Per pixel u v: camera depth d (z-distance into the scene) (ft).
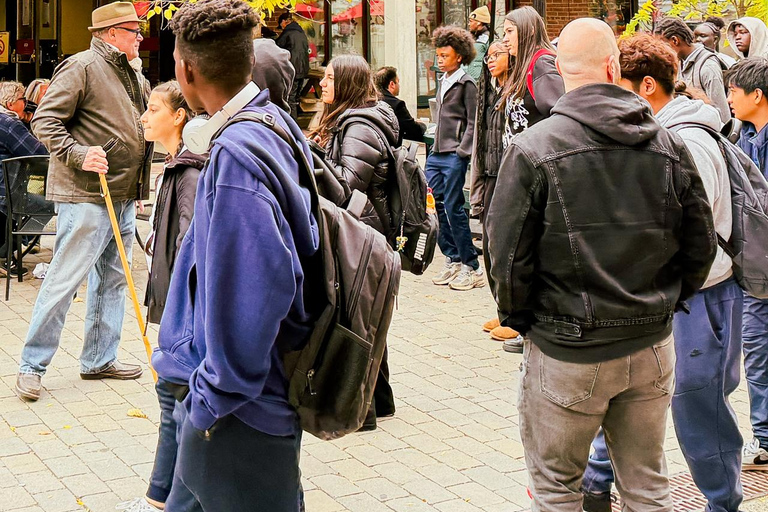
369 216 16.34
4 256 28.78
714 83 25.91
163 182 13.08
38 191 26.43
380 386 17.79
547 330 10.31
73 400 18.58
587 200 9.96
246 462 8.78
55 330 18.61
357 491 14.90
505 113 21.17
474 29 32.60
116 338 19.72
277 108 9.19
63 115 18.03
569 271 10.03
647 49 12.55
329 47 53.93
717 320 12.85
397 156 16.75
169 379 8.80
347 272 8.99
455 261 28.17
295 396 8.92
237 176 8.27
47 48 58.80
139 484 15.03
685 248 10.57
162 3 28.55
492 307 25.63
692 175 10.39
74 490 14.80
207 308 8.20
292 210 8.57
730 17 34.88
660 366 10.38
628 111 10.03
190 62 8.95
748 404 18.72
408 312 25.17
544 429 10.46
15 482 15.05
